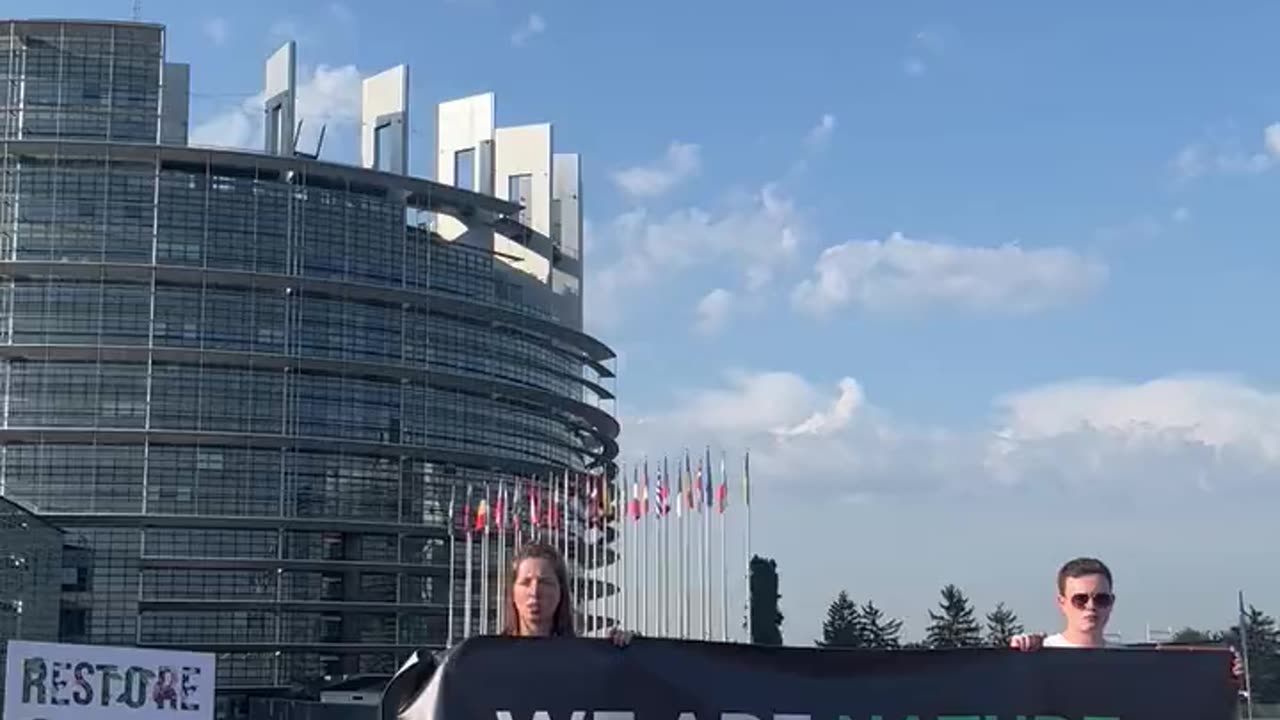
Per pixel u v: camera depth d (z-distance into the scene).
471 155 125.88
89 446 103.62
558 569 8.39
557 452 126.88
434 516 111.88
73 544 101.25
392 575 109.56
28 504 101.62
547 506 101.50
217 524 104.12
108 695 13.93
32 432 102.38
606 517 100.75
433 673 8.13
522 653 8.12
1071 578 8.69
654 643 8.22
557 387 127.81
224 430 105.50
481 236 125.00
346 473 108.94
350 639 107.12
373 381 111.56
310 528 106.81
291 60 113.75
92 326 105.25
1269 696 128.25
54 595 88.25
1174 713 8.38
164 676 14.17
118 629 100.44
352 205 113.56
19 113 108.25
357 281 112.06
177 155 108.38
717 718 8.21
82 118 108.75
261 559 104.62
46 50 109.44
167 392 105.19
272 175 111.44
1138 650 8.45
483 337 119.12
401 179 114.75
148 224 107.69
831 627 170.00
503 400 119.94
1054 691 8.40
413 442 112.00
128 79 109.88
